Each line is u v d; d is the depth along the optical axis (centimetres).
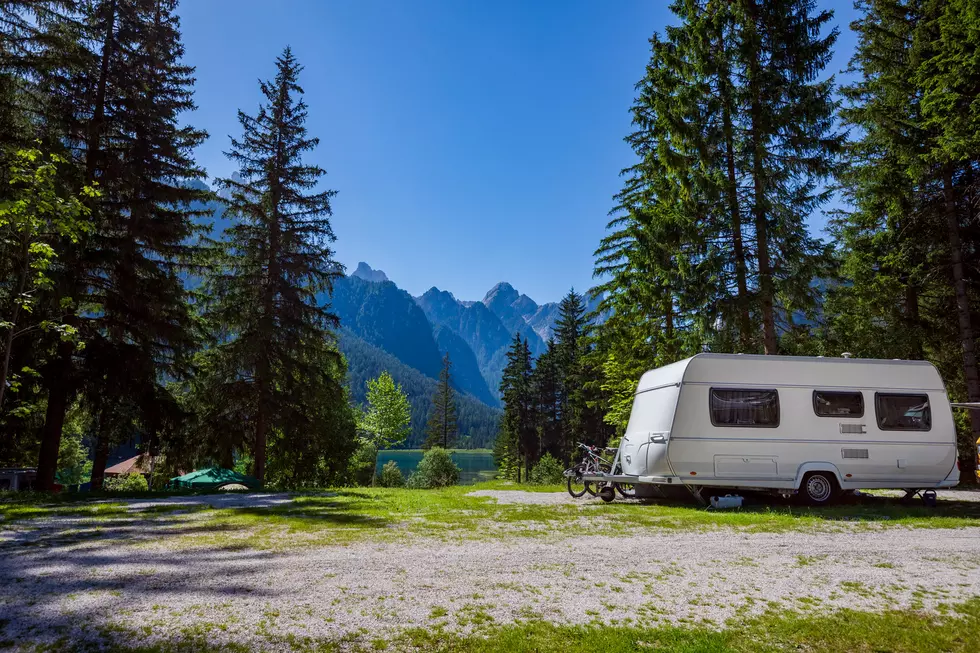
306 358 2009
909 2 1656
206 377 1912
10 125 1263
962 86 1431
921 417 1073
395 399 4847
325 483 2833
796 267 1452
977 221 1581
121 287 1446
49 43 1273
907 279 1692
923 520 844
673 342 1733
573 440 4572
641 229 1762
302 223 2008
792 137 1488
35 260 932
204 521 766
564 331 5453
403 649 343
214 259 1889
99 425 1639
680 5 1611
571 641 361
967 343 1534
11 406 1386
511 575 506
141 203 1506
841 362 1080
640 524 794
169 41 1717
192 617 380
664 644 360
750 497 1116
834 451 1037
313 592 441
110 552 565
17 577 466
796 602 450
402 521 790
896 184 1625
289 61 2070
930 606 445
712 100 1523
